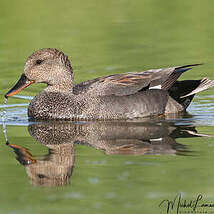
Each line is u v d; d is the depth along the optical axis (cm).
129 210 1295
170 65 2830
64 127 2028
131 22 3619
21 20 3606
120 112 2128
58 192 1409
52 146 1778
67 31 3416
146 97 2169
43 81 2195
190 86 2244
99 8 3956
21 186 1456
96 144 1786
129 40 3284
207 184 1430
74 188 1426
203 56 2980
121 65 2852
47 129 2002
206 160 1598
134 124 2041
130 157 1647
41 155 1686
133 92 2167
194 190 1398
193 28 3484
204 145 1741
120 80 2195
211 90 2566
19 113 2277
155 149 1716
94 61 2934
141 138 1839
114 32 3425
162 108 2184
